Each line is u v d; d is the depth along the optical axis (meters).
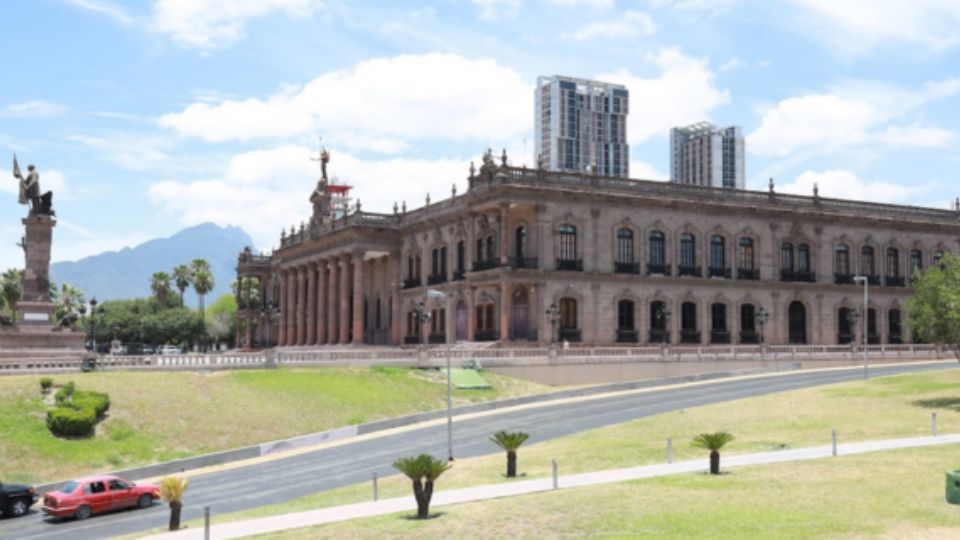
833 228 93.31
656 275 83.31
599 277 80.94
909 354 85.56
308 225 115.81
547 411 56.91
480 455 42.72
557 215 80.06
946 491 25.88
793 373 74.00
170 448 46.94
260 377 59.56
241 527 28.12
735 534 22.89
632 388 68.00
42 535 32.69
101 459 44.25
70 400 47.62
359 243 99.38
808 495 27.02
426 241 95.00
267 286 132.88
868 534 22.48
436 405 59.72
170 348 141.50
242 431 50.47
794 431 41.69
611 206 82.31
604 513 26.00
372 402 58.00
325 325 109.81
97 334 142.75
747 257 88.75
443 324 91.12
